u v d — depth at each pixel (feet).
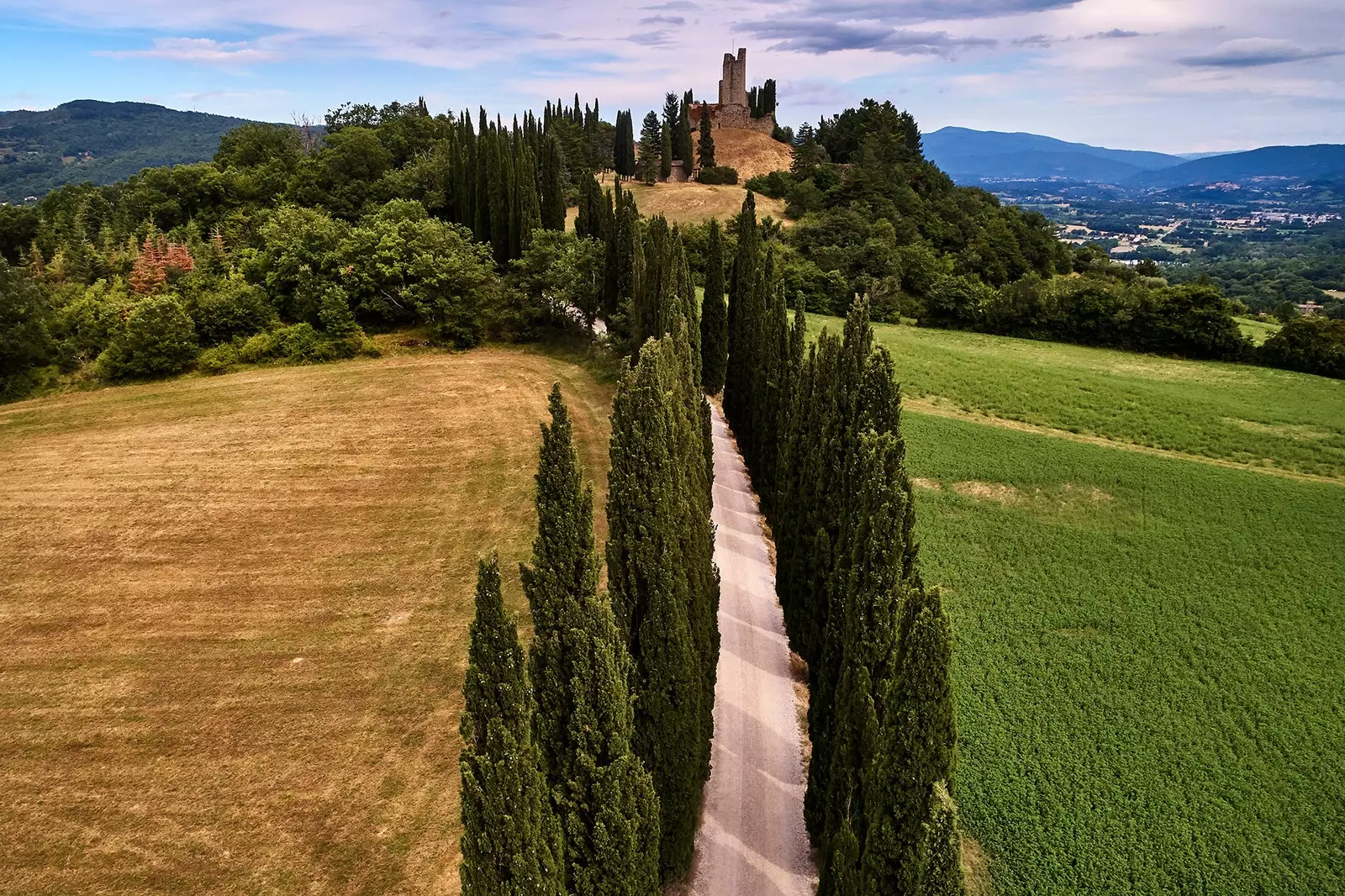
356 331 221.87
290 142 369.30
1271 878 74.49
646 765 67.10
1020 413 201.36
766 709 95.55
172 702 95.71
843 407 83.41
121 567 124.16
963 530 139.03
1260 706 96.68
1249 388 223.92
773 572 125.18
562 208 268.00
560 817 52.60
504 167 254.27
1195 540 134.21
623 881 53.98
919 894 45.27
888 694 51.85
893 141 453.17
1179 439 183.42
